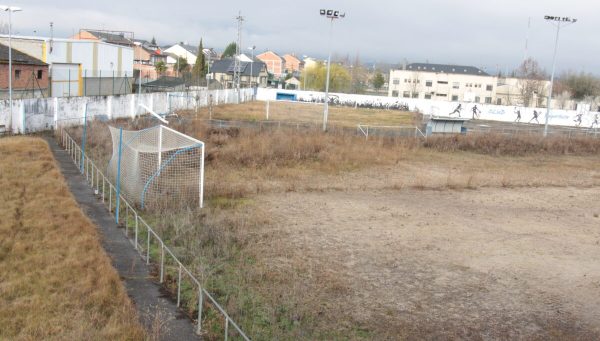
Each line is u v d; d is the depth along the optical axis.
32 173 18.78
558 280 12.84
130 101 39.50
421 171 27.22
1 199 15.23
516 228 17.44
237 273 11.77
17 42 44.44
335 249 14.20
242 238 14.14
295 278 11.78
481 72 112.31
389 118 57.09
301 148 28.42
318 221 16.88
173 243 13.35
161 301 9.98
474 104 67.38
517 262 13.99
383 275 12.53
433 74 106.94
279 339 8.95
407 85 107.88
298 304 10.41
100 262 11.25
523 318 10.65
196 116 44.72
